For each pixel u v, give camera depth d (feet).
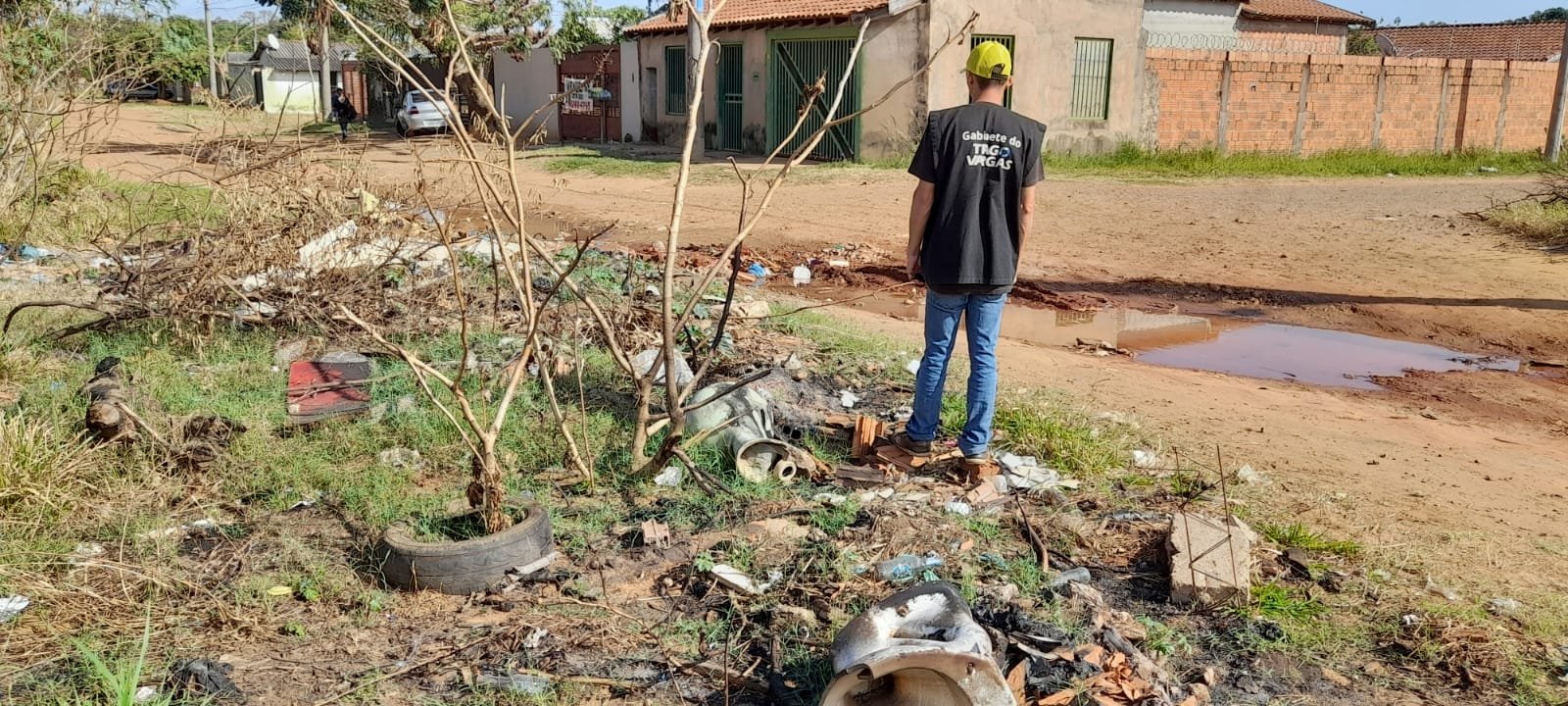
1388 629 12.63
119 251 26.22
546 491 15.49
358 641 11.64
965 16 69.05
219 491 15.35
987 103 15.74
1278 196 59.52
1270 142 83.35
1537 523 16.25
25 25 32.86
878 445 17.63
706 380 20.22
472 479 15.15
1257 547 14.51
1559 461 19.72
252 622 11.80
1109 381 23.79
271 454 16.38
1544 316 31.81
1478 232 46.93
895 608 10.68
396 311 24.13
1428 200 58.80
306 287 23.24
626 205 51.52
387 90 101.76
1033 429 18.53
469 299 25.13
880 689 10.39
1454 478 18.33
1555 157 84.17
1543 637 12.51
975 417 16.43
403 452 16.72
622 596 12.73
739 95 79.30
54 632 11.42
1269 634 12.38
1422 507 16.67
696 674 11.26
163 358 20.86
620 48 90.68
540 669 11.19
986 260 15.66
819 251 40.29
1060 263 39.32
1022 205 15.67
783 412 19.15
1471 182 70.85
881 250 40.57
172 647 11.34
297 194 25.23
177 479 15.44
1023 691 10.71
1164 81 78.69
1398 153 88.63
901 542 14.08
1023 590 13.04
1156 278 36.78
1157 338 29.43
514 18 61.31
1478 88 91.25
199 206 36.50
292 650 11.43
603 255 33.35
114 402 16.16
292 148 26.21
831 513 15.05
